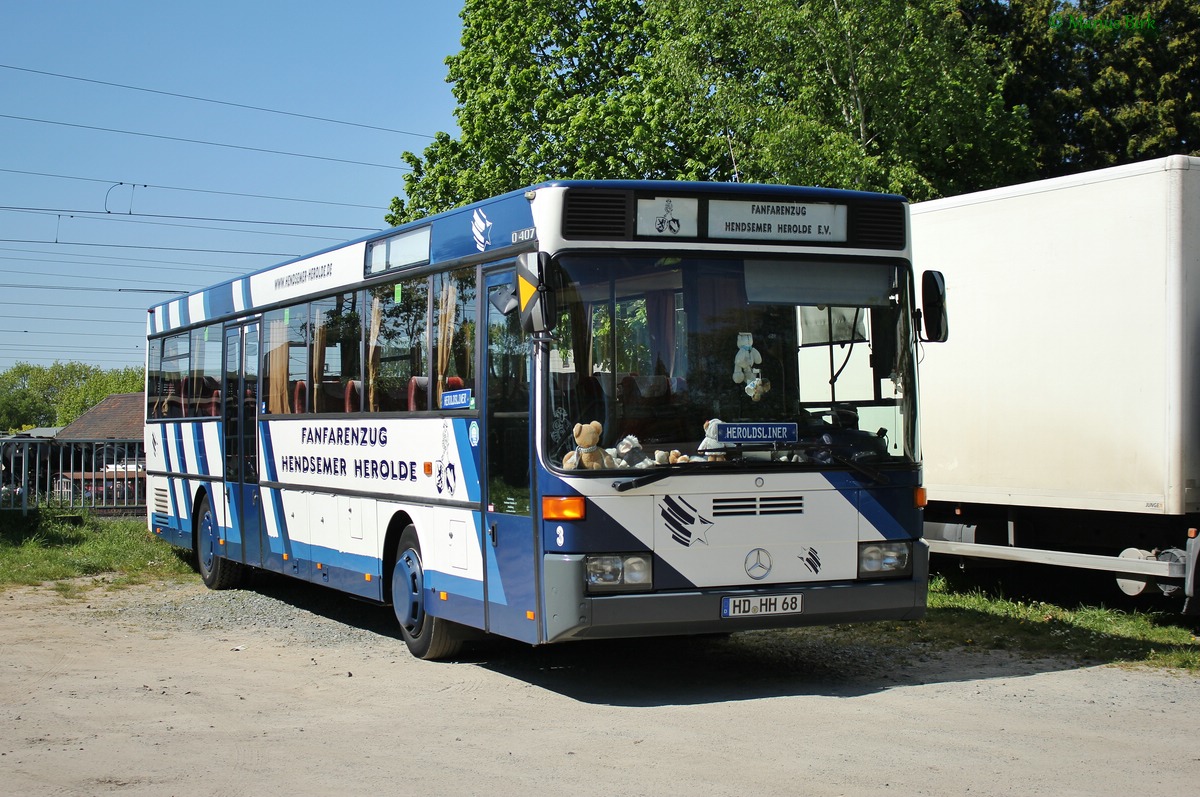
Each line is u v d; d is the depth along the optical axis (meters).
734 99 26.16
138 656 10.60
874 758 6.80
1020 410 11.84
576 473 7.97
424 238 10.09
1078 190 11.36
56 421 156.12
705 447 8.19
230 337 14.64
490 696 8.75
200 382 15.66
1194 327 10.64
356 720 8.02
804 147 24.42
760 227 8.52
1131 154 31.88
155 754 7.15
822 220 8.69
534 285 7.89
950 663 9.76
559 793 6.20
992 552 12.45
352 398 11.37
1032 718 7.81
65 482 21.95
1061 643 10.40
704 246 8.38
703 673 9.50
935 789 6.17
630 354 8.15
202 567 15.46
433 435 9.79
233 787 6.41
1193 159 10.69
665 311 8.25
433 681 9.35
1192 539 10.59
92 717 8.17
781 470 8.33
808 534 8.38
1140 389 10.84
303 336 12.55
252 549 13.82
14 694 8.95
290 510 12.81
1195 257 10.68
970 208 12.33
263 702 8.63
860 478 8.55
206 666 10.09
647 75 30.31
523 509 8.38
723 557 8.16
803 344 8.52
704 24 27.05
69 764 6.94
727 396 8.30
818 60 26.41
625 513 7.99
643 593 7.99
